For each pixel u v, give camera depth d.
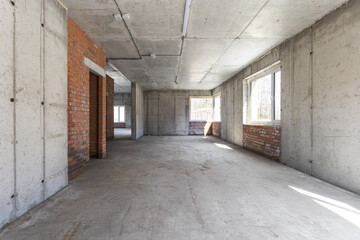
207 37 3.18
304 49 2.88
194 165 3.37
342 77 2.25
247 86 5.34
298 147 3.06
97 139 3.97
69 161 2.56
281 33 3.04
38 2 1.78
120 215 1.62
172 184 2.40
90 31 2.94
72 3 2.21
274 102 4.03
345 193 2.11
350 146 2.16
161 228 1.43
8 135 1.44
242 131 5.43
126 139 7.50
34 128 1.74
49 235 1.34
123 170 3.03
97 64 3.57
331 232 1.39
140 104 8.37
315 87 2.68
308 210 1.72
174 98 9.34
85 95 3.04
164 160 3.76
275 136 3.74
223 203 1.86
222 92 7.48
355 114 2.10
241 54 4.06
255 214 1.65
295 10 2.36
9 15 1.44
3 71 1.39
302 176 2.74
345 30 2.20
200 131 9.42
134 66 5.01
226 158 3.97
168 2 2.20
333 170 2.39
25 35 1.61
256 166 3.32
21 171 1.58
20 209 1.57
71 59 2.58
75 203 1.84
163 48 3.69
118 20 2.60
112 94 7.66
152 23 2.70
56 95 2.10
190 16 2.51
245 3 2.22
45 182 1.91
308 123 2.82
